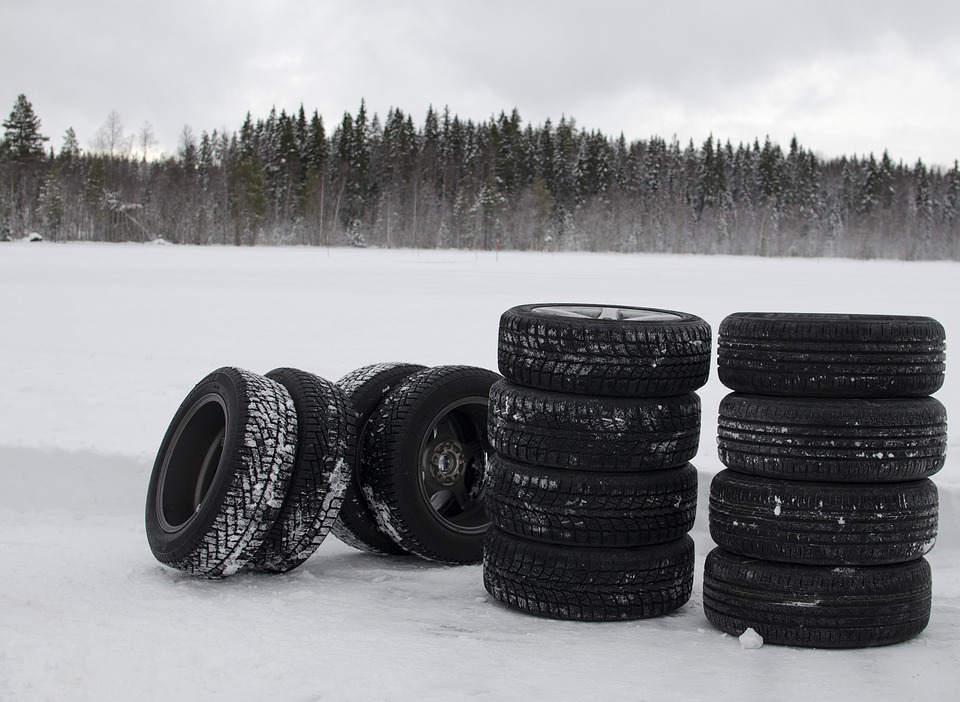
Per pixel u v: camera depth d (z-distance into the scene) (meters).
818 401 4.74
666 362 5.18
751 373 4.87
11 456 8.21
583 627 4.98
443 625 4.91
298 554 5.82
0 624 4.60
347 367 12.77
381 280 32.19
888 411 4.68
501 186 117.44
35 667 3.97
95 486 8.05
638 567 5.12
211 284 28.22
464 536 6.43
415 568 6.38
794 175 134.00
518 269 44.78
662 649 4.54
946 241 113.62
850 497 4.63
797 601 4.61
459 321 18.27
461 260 57.72
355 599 5.38
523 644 4.56
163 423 9.49
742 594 4.75
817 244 118.00
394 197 108.69
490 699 3.73
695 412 5.36
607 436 5.12
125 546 6.55
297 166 115.50
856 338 4.71
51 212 85.62
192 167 113.81
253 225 97.12
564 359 5.17
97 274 32.75
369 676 3.95
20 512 7.75
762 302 24.98
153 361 13.23
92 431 9.05
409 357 13.66
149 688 3.78
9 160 100.75
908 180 136.62
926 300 26.78
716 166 131.75
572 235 106.75
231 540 5.48
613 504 5.12
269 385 5.84
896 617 4.61
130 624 4.66
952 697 3.85
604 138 129.12
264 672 3.96
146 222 92.62
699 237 114.12
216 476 5.55
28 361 13.13
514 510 5.29
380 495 6.23
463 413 6.77
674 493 5.27
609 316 5.97
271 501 5.54
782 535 4.68
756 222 119.81
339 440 5.80
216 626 4.64
